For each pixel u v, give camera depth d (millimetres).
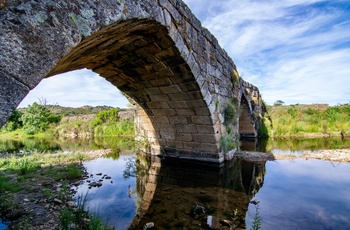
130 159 8641
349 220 3531
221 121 7305
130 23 3037
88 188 5062
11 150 13055
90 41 2939
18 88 1676
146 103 7359
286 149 10883
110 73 5977
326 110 19812
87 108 53531
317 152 9312
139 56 4832
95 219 3148
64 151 11539
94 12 2289
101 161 8430
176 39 4301
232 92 8703
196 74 5355
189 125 7082
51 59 1879
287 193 4801
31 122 28891
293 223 3410
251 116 15422
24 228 2885
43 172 6246
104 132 23172
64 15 2010
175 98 6395
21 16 1731
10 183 4980
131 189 5070
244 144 13062
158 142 8562
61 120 29953
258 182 5617
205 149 7293
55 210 3650
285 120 18656
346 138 14641
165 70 5340
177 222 3408
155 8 3410
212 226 3219
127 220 3504
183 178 6043
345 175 6117
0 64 1593
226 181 5758
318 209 3943
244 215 3670
